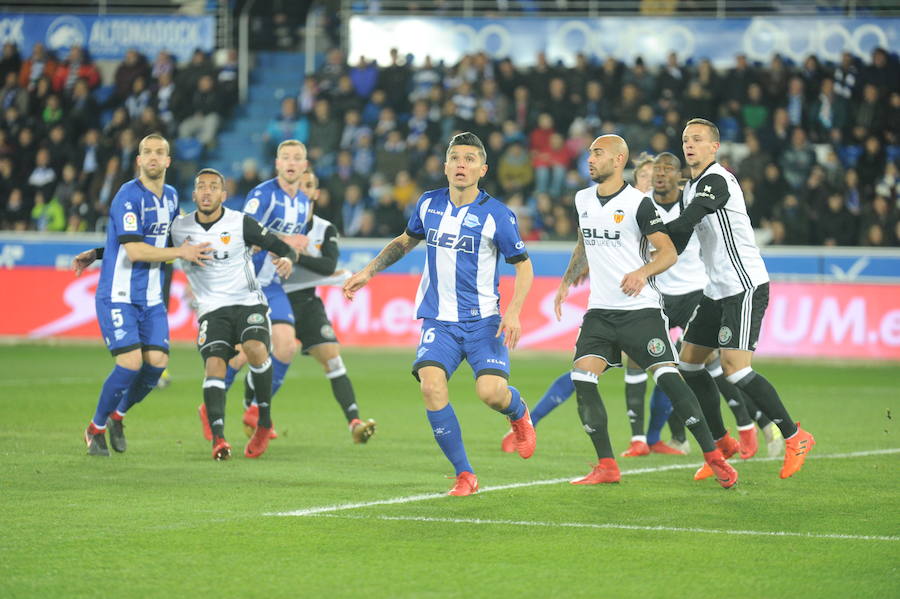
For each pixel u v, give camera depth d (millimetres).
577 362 18500
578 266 20094
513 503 16625
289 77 63719
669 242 17656
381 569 12789
